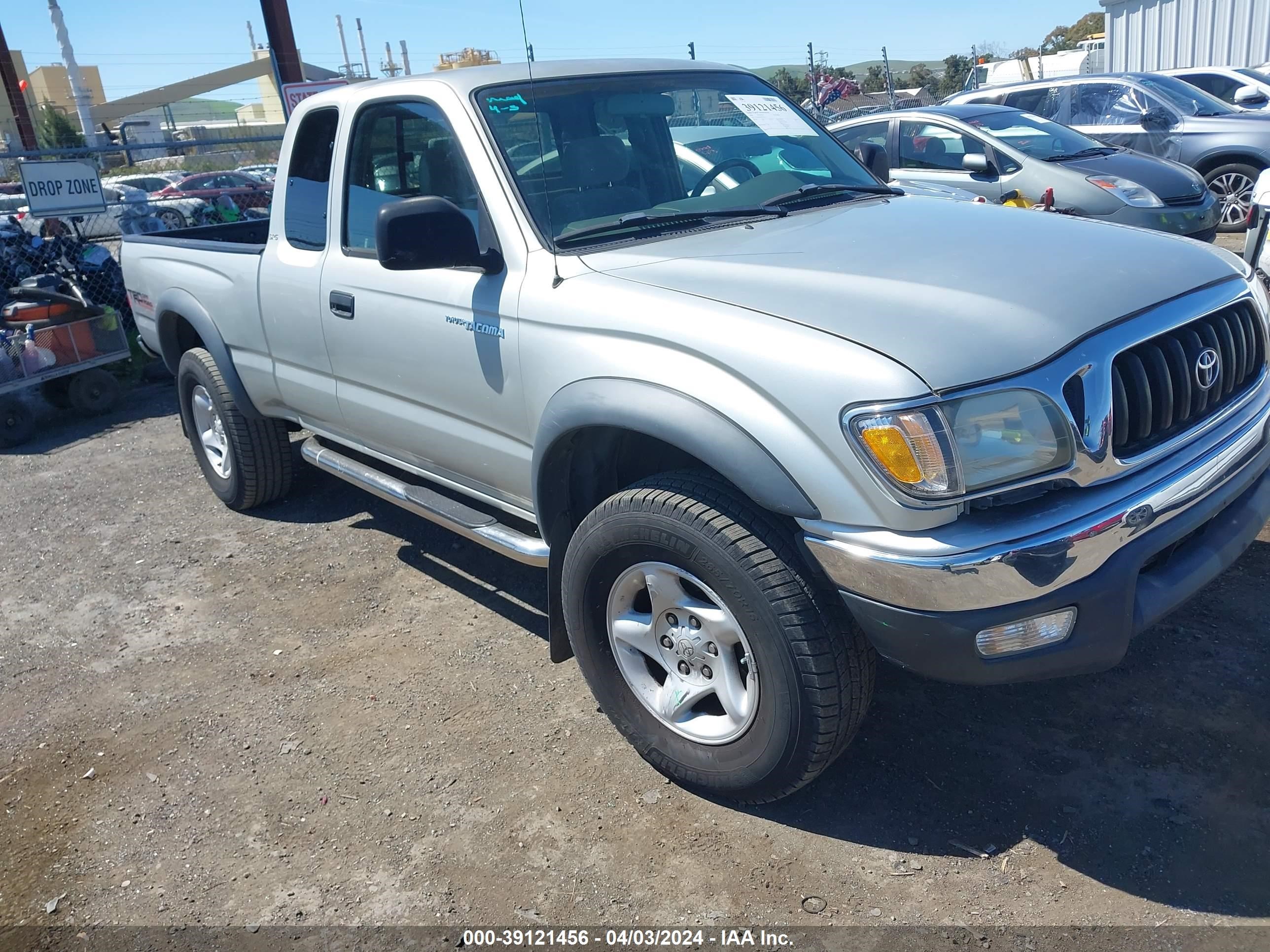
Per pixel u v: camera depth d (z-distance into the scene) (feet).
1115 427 7.46
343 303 11.85
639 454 9.93
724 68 13.19
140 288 17.10
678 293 8.43
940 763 9.19
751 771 8.34
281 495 16.70
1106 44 57.67
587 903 7.95
